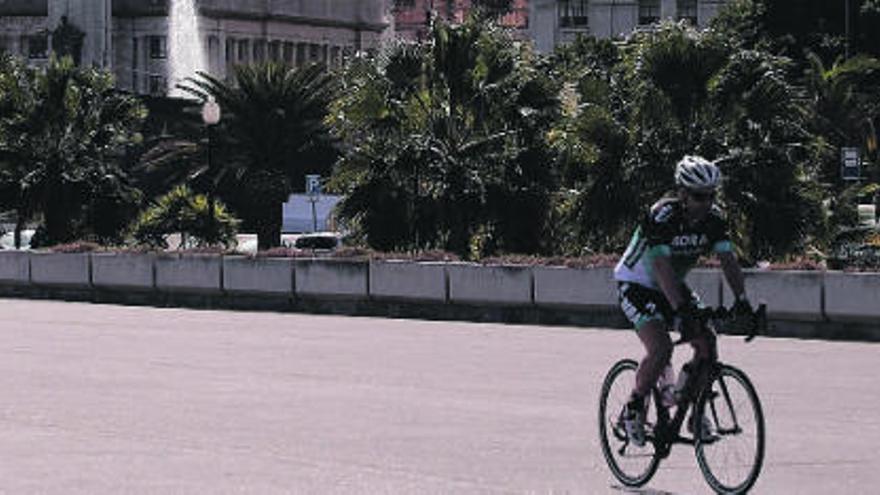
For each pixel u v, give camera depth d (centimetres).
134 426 1631
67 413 1741
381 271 3359
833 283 2661
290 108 9244
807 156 4688
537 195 4778
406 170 4741
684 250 1180
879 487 1252
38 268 4153
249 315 3450
